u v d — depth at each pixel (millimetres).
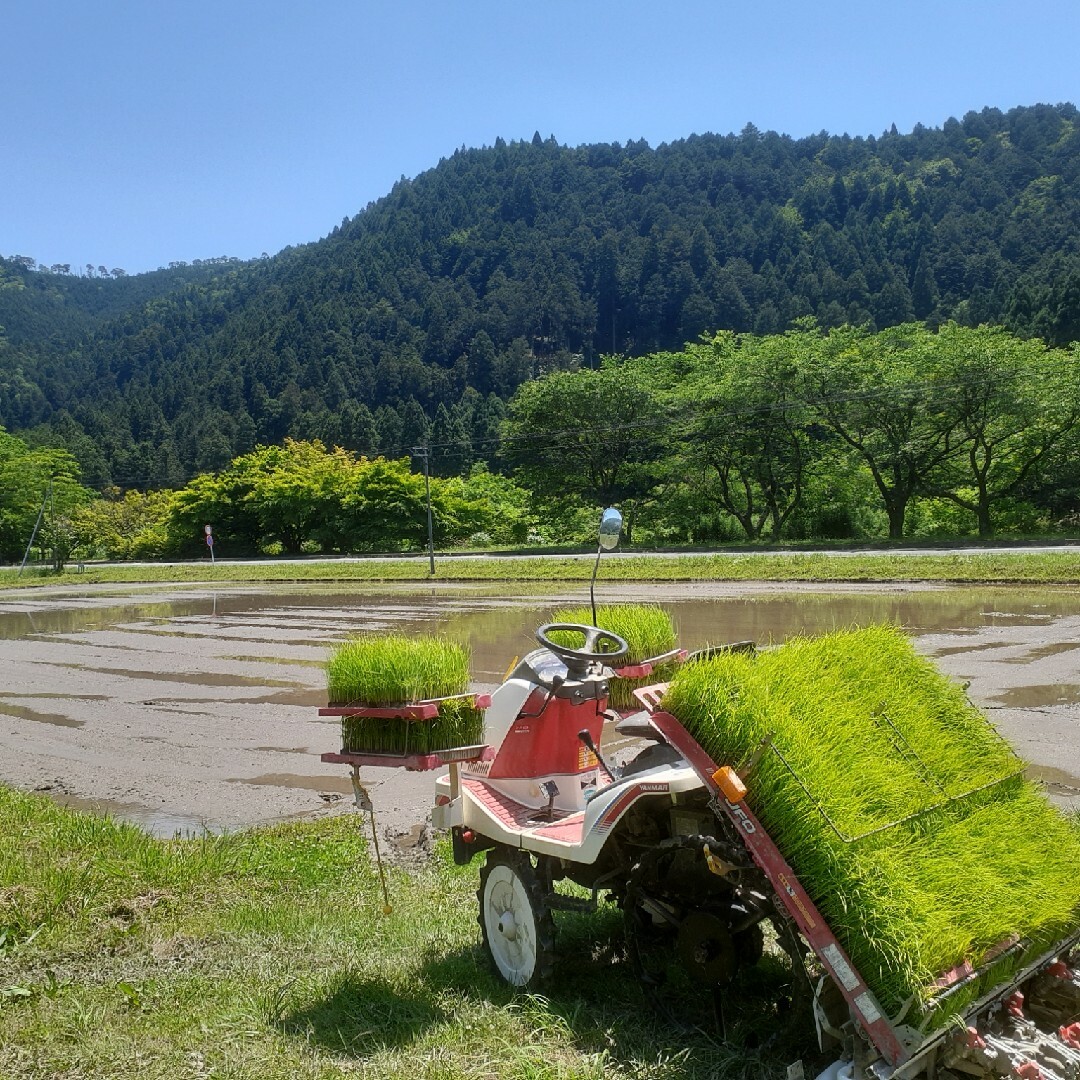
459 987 4691
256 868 6879
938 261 149875
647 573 36969
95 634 24750
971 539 46031
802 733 3725
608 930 5086
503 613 26281
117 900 6152
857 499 59031
